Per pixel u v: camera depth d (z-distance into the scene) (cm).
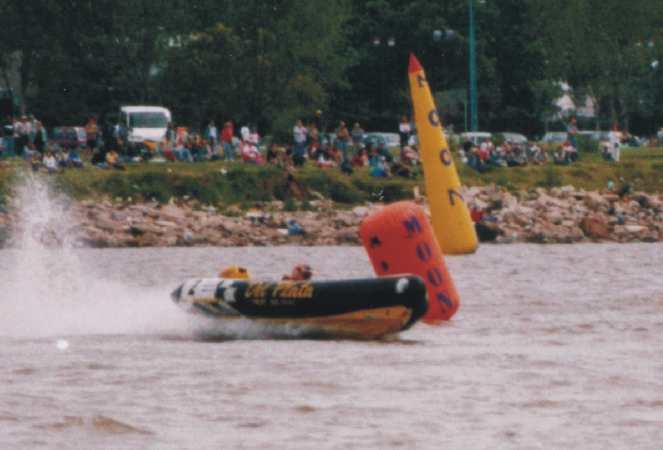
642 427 6175
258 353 7969
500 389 6956
